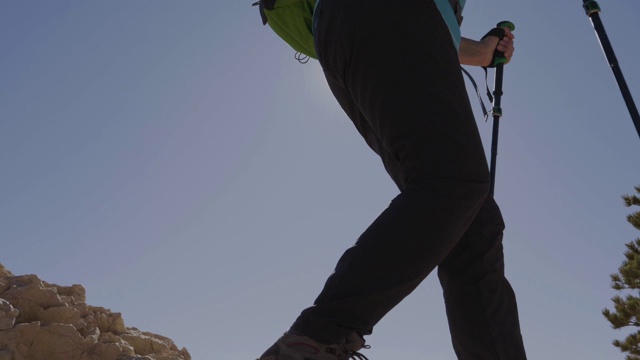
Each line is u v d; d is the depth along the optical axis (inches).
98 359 609.3
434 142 58.2
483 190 59.7
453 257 69.9
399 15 62.3
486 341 67.5
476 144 60.1
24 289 638.5
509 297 70.0
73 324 633.0
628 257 641.0
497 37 102.4
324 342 52.7
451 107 59.8
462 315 68.7
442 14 67.2
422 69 60.4
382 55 61.2
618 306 605.9
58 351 590.9
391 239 54.9
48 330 597.6
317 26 69.3
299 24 80.5
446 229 56.3
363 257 54.6
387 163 74.5
